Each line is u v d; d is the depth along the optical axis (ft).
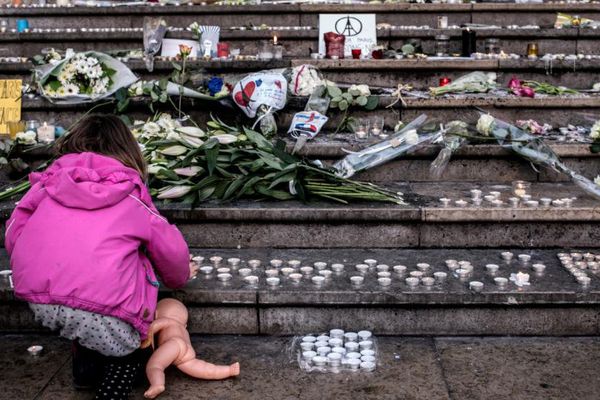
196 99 20.12
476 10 27.71
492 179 18.29
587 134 19.39
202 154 16.47
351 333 12.87
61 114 20.58
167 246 11.78
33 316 13.58
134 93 20.29
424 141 17.99
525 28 25.49
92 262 10.76
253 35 25.99
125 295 10.94
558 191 16.98
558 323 13.16
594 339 13.08
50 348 13.09
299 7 27.58
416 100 20.17
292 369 12.19
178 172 16.17
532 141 17.67
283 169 15.84
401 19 27.68
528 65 22.67
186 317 12.85
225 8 27.78
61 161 11.59
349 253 15.23
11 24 28.50
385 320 13.25
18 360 12.67
